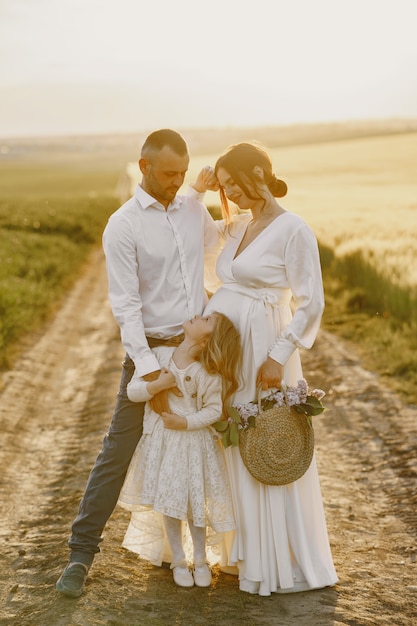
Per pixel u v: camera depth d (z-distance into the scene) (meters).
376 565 4.03
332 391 7.84
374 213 24.53
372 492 5.20
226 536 3.76
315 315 3.53
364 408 7.16
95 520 3.62
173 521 3.67
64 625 3.20
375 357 9.15
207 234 3.85
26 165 125.44
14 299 12.55
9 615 3.41
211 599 3.54
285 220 3.55
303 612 3.41
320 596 3.58
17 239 21.53
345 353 9.51
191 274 3.64
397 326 10.62
